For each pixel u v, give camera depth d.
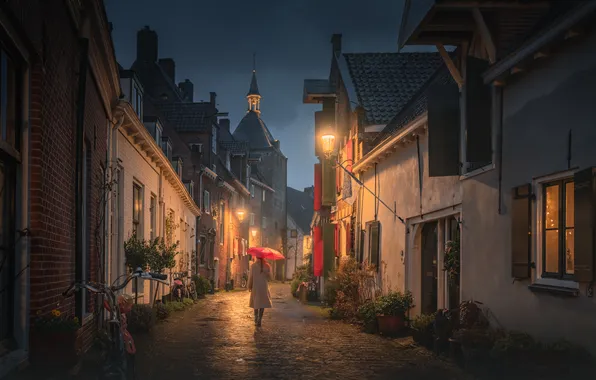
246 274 48.19
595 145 6.16
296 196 78.25
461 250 9.87
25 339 5.62
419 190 12.57
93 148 9.27
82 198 8.45
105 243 10.69
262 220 58.47
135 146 14.21
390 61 19.86
